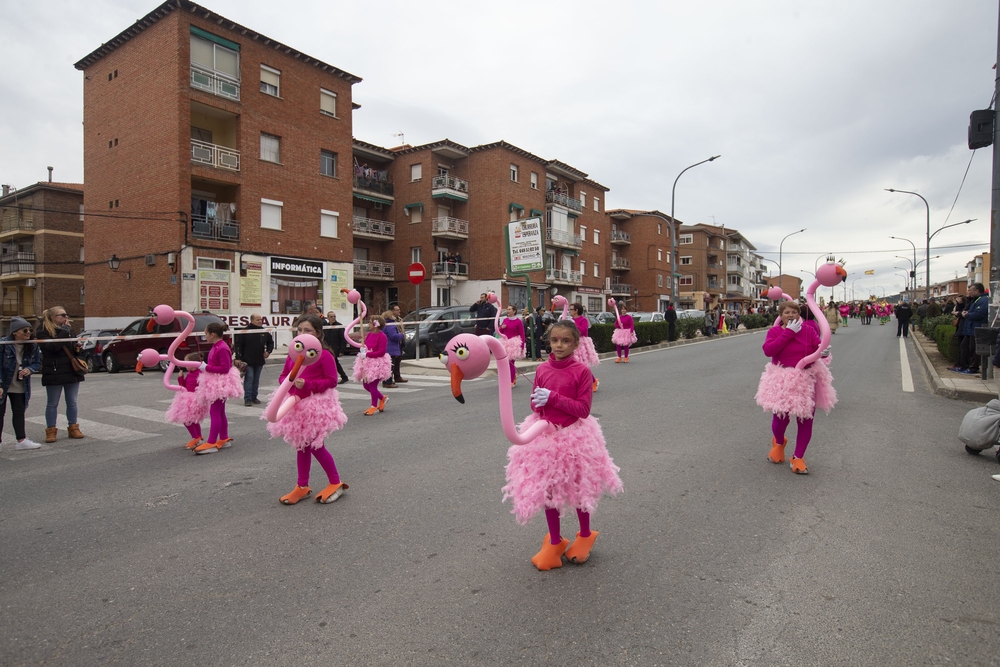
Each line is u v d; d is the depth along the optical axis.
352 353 19.83
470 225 37.44
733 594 2.97
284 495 4.68
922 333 23.73
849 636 2.58
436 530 3.89
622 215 54.94
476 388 11.05
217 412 6.27
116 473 5.43
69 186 36.03
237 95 22.92
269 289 23.89
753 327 37.25
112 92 23.30
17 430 6.54
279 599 3.00
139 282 22.34
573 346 3.24
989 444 5.37
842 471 5.11
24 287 37.19
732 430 6.78
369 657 2.48
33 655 2.54
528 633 2.64
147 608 2.94
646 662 2.41
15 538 3.88
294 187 24.89
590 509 3.14
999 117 8.45
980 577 3.13
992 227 8.61
